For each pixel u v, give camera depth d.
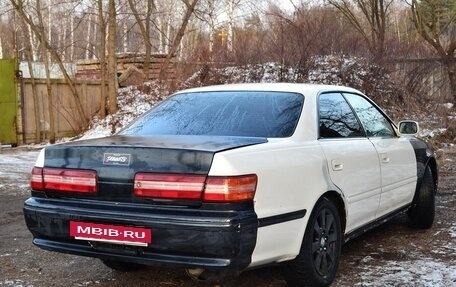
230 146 3.77
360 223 4.99
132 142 3.99
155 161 3.71
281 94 4.76
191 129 4.56
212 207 3.54
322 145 4.46
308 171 4.15
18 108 15.23
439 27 20.45
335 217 4.51
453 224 6.55
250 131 4.39
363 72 15.06
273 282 4.55
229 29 18.67
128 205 3.75
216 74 15.74
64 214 3.89
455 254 5.32
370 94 14.83
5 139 15.04
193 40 20.11
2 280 4.70
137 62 19.23
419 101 15.44
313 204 4.17
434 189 6.60
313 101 4.70
